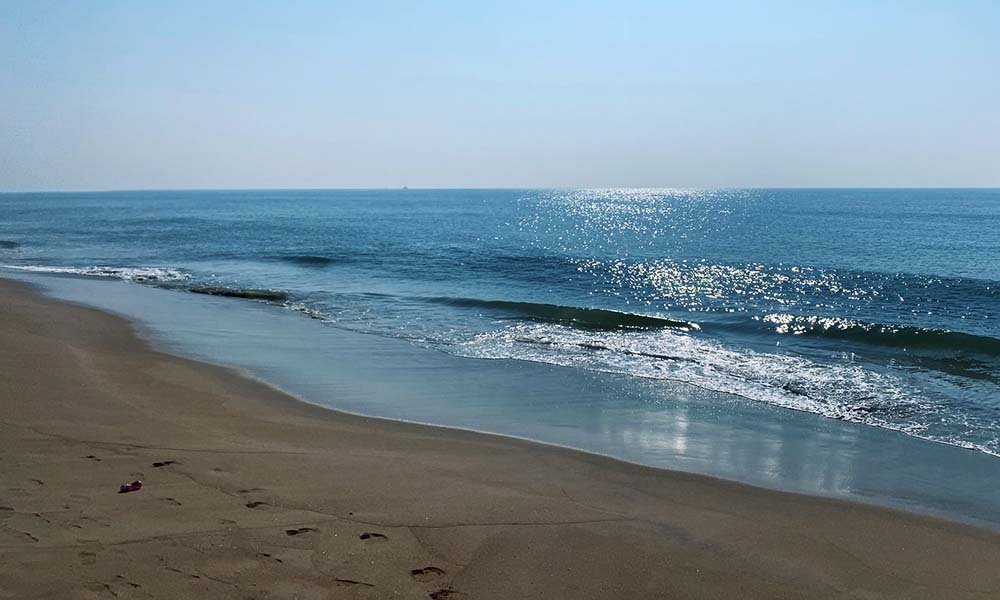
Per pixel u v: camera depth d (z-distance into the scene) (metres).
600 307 20.02
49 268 28.86
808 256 34.44
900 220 66.06
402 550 4.84
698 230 57.84
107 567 4.27
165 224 65.00
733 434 8.69
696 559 5.09
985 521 6.09
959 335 14.09
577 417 9.33
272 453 6.97
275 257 33.22
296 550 4.70
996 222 61.41
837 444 8.32
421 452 7.43
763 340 15.04
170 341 13.75
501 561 4.81
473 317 17.67
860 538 5.64
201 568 4.34
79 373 10.07
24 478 5.77
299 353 13.13
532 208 121.94
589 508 5.99
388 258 33.06
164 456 6.58
